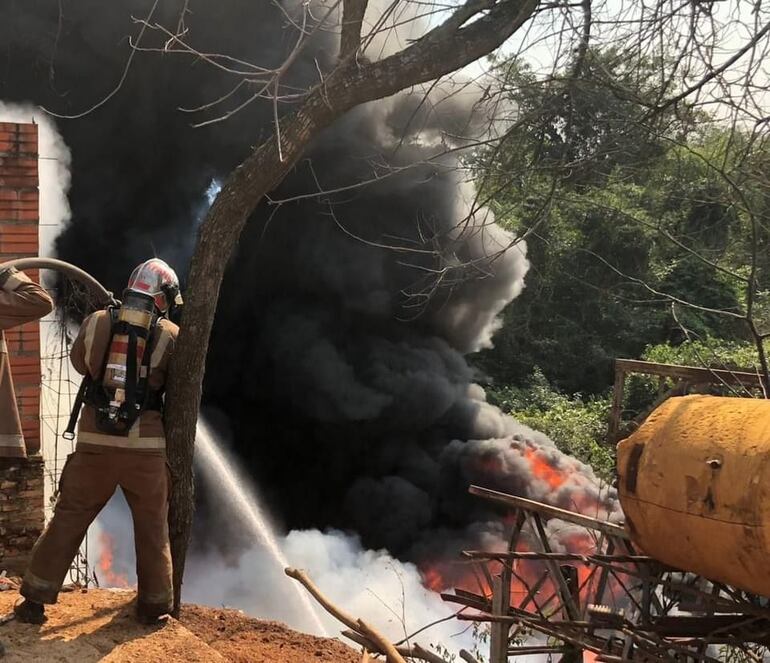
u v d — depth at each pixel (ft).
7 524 17.97
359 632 13.20
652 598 12.48
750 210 13.16
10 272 11.19
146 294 11.41
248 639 13.66
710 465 9.67
